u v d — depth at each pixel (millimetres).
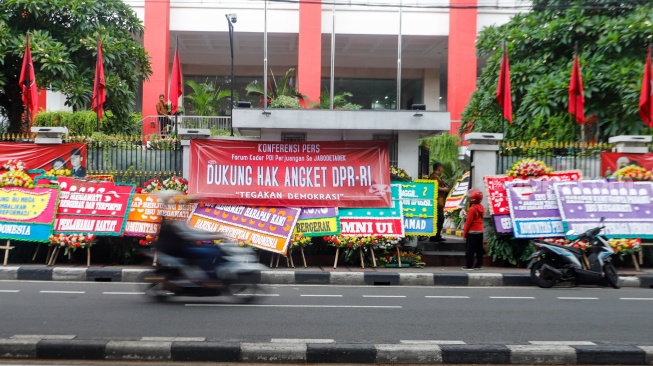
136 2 24609
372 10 25516
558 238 13109
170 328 7168
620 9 17516
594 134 17531
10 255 12906
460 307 9195
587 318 8336
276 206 13227
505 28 18766
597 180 13438
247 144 13609
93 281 11812
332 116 13953
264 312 8406
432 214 13477
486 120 19219
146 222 12781
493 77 18438
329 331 7219
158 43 24562
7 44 18031
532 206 13305
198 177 13430
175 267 8930
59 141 13836
